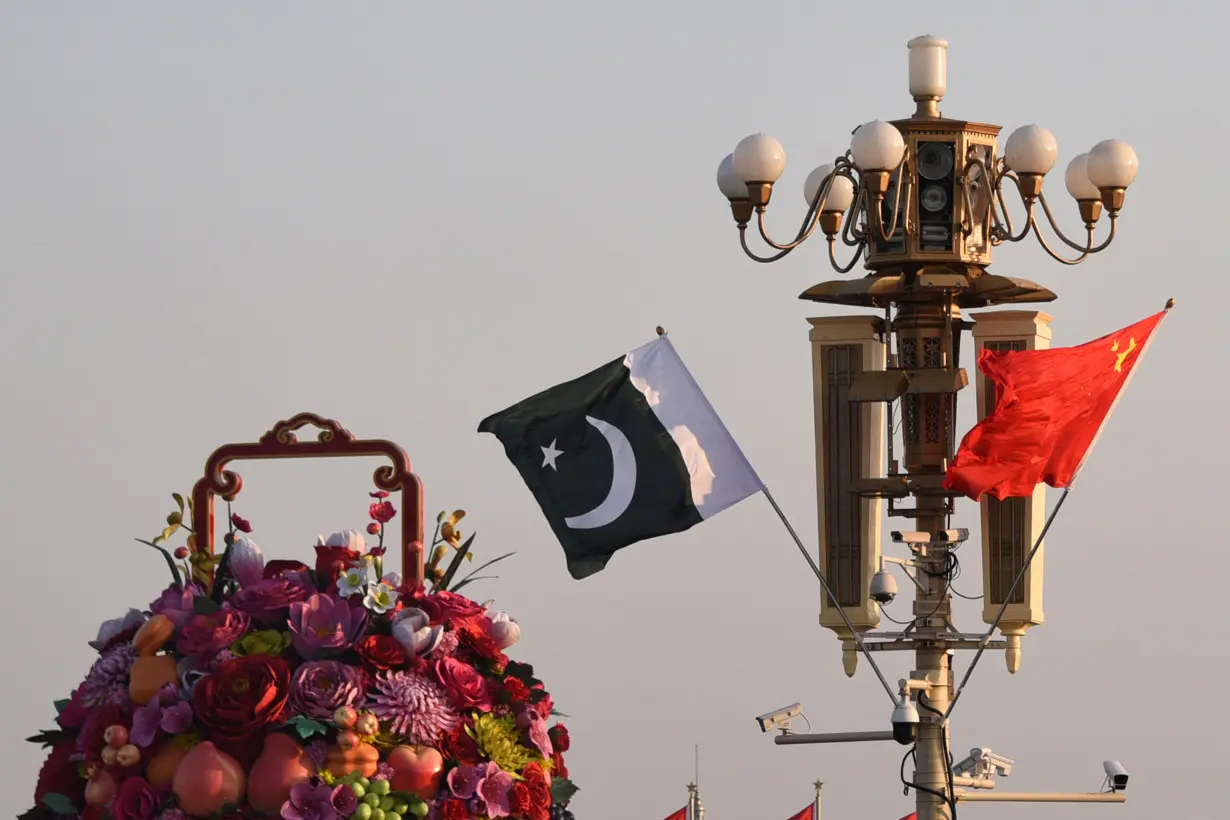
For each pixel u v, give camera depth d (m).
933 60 55.09
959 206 54.41
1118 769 56.78
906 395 55.31
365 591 29.17
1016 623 55.41
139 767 28.69
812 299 55.53
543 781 29.23
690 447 44.88
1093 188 56.06
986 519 55.81
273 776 28.03
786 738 54.97
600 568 45.00
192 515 31.06
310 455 30.94
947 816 54.97
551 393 44.91
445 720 28.73
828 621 56.34
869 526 56.50
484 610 30.19
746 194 54.88
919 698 55.09
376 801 28.03
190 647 28.73
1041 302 56.53
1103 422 51.62
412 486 30.72
